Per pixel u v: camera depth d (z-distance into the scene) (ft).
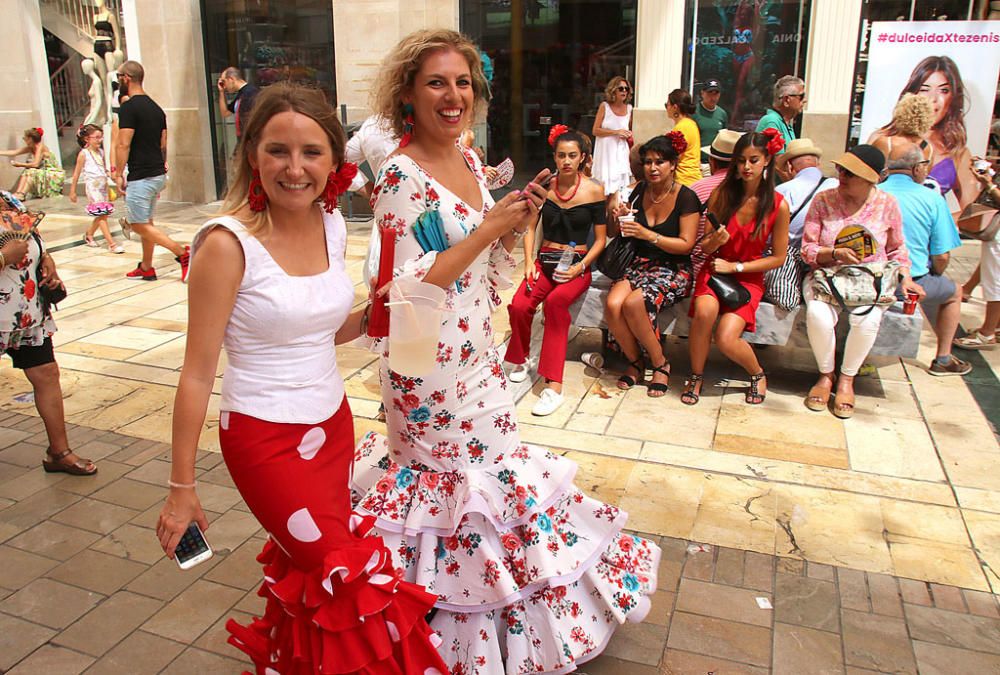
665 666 8.95
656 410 15.65
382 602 7.05
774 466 13.42
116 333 20.31
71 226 33.88
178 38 36.63
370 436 9.54
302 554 7.04
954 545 11.24
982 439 14.39
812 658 9.07
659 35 30.04
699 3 29.84
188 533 7.05
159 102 37.68
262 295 6.81
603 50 32.24
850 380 15.51
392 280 7.73
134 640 9.39
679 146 15.55
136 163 24.14
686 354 18.66
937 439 14.39
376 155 14.34
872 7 27.84
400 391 8.31
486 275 8.57
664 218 15.94
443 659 8.07
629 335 16.44
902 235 15.30
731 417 15.33
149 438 14.47
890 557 10.96
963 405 15.84
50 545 11.21
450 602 8.25
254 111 6.81
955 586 10.36
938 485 12.83
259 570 10.70
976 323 20.43
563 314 15.55
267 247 6.93
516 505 8.41
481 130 34.35
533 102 33.76
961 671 8.89
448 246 8.16
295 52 35.58
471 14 32.91
